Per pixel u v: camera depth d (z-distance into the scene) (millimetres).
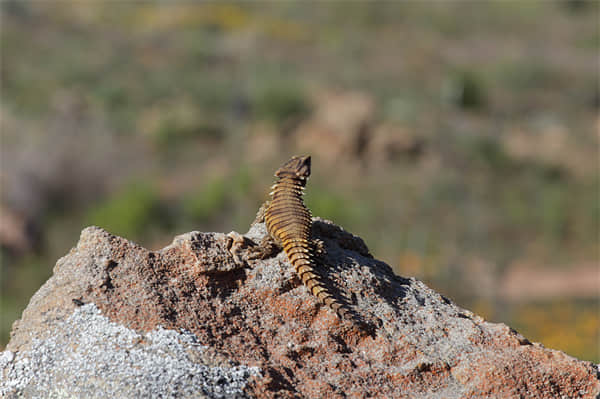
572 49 105562
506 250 35344
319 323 5867
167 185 41312
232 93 59094
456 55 100500
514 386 5512
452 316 6293
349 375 5445
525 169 49688
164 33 95438
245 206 35500
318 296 5879
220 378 4914
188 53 83375
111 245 5891
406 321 6102
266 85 59625
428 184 43531
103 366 4871
